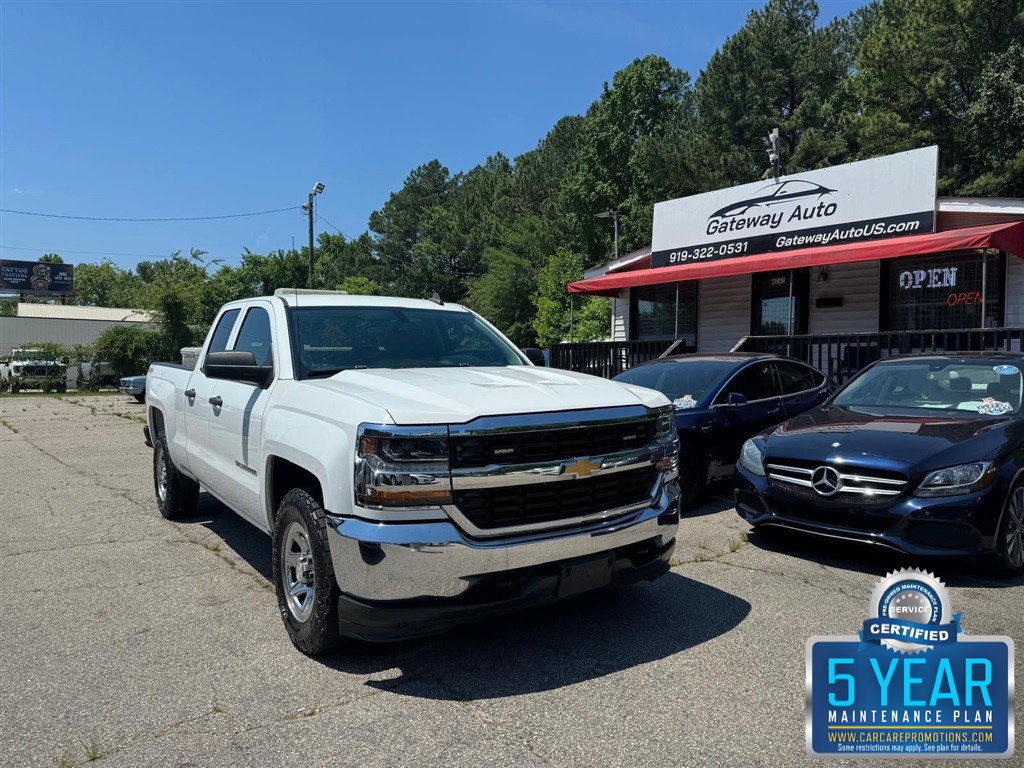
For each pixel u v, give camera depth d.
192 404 5.86
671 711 3.26
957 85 28.09
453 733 3.10
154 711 3.29
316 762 2.88
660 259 14.24
